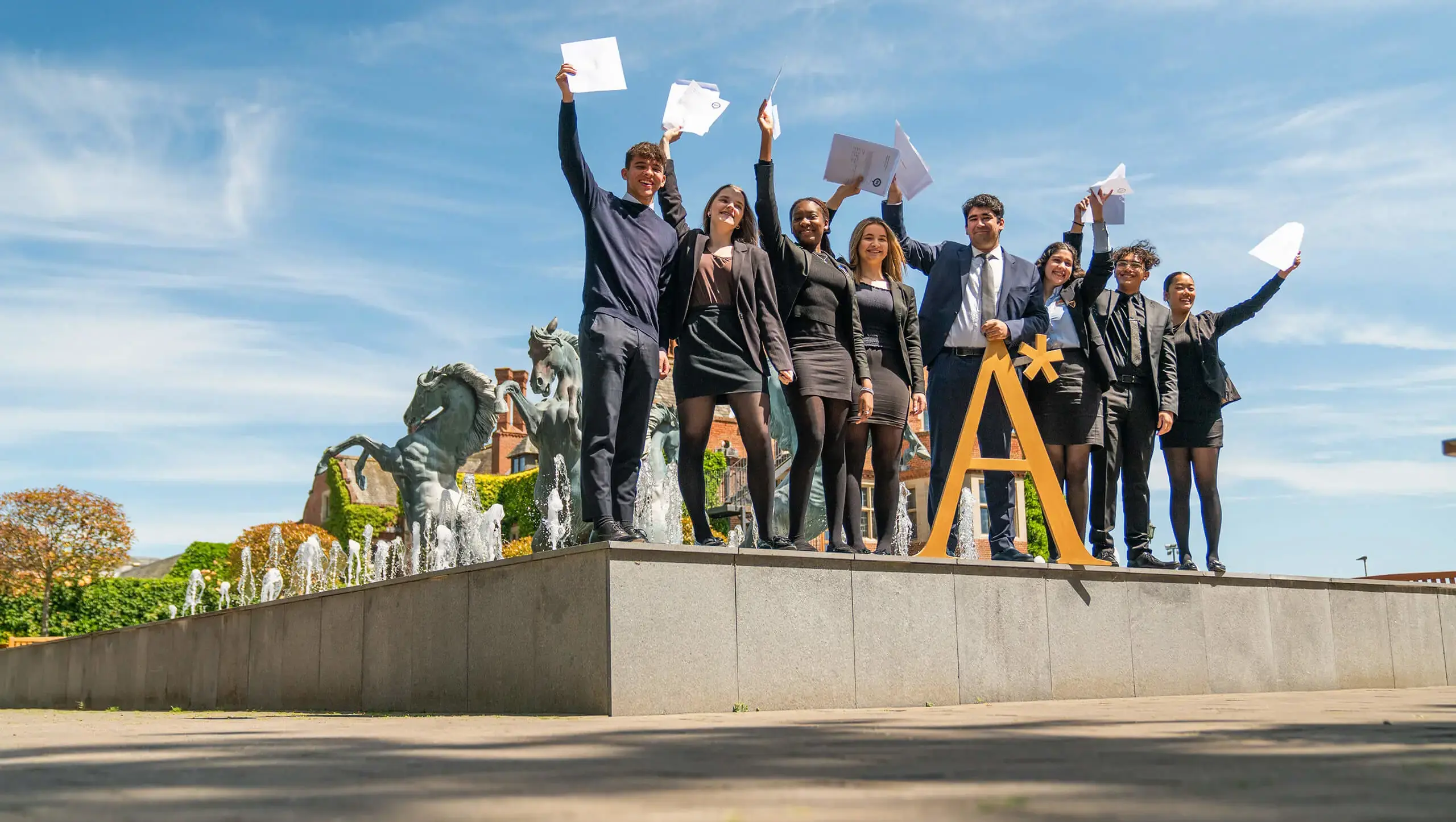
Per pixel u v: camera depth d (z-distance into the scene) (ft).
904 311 21.12
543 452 49.73
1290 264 25.50
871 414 20.36
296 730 10.72
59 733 11.07
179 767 6.47
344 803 4.70
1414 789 5.11
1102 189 22.84
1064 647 20.39
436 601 18.76
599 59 17.92
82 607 101.50
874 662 17.58
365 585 21.39
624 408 17.81
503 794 5.01
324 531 115.96
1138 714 12.81
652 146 18.57
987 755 7.00
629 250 17.90
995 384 22.65
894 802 4.67
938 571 18.74
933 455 22.85
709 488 83.61
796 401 19.40
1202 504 25.22
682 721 12.19
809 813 4.34
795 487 19.19
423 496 53.52
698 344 18.60
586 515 17.10
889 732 9.53
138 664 36.06
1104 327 23.93
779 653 16.43
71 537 100.07
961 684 18.65
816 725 10.87
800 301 19.76
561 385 49.14
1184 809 4.41
